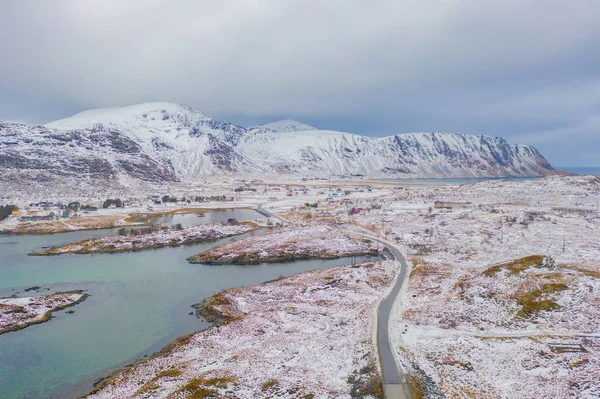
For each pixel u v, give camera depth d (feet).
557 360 180.86
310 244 449.06
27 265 385.70
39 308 264.72
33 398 167.22
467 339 208.54
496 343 202.28
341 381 171.63
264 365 187.52
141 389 167.22
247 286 319.68
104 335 228.43
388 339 210.79
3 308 258.98
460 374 173.78
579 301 238.07
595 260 331.16
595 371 167.94
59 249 446.19
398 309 257.14
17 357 202.59
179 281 333.62
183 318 254.27
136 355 204.95
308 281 319.06
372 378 170.71
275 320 244.42
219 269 374.22
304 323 239.30
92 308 271.28
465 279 300.61
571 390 157.07
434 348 199.41
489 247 404.57
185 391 163.22
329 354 197.67
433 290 288.51
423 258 382.01
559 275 274.36
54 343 218.18
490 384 165.58
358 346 204.03
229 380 172.55
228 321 243.81
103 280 335.47
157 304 278.67
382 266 358.64
